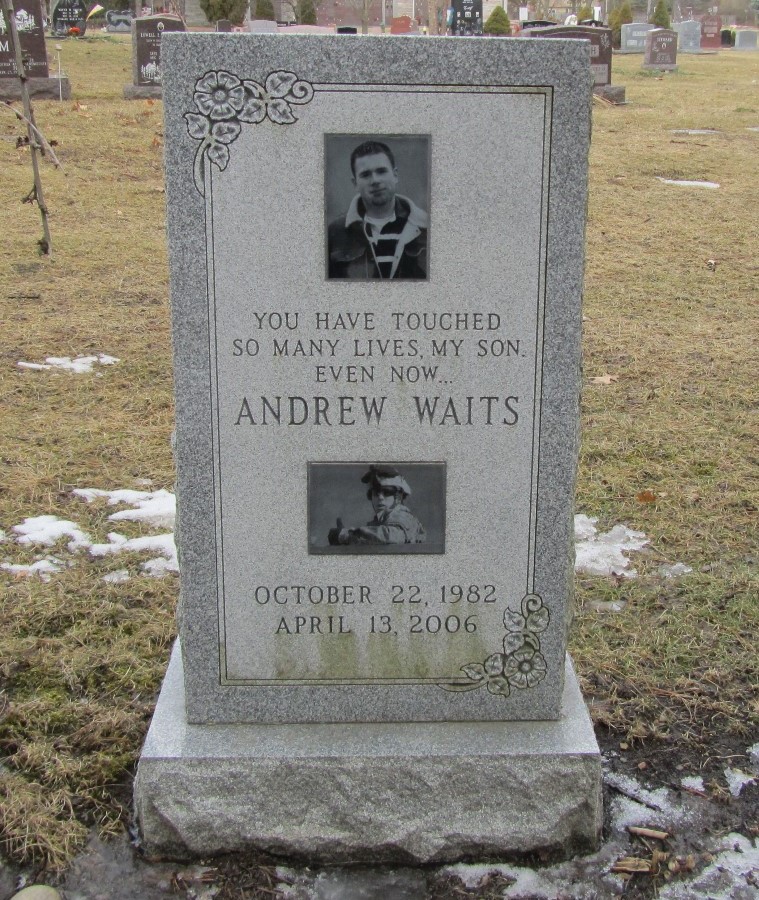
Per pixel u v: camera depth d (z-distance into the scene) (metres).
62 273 5.00
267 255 1.83
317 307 1.85
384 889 1.89
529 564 1.94
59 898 1.85
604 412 3.53
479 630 1.95
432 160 1.81
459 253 1.84
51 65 12.03
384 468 1.90
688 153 8.28
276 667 1.96
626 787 2.05
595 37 10.92
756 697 2.24
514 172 1.81
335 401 1.88
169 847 1.92
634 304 4.86
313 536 1.92
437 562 1.93
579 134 1.80
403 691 1.97
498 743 1.92
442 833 1.92
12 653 2.32
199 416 1.88
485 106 1.79
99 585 2.55
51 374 3.77
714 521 2.85
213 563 1.92
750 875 1.90
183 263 1.83
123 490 2.97
